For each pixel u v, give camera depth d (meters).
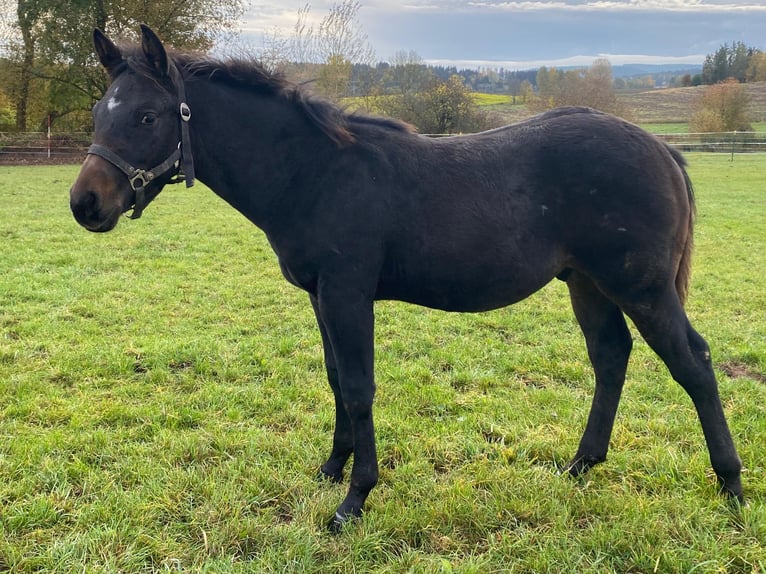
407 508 2.87
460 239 2.70
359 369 2.71
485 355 5.04
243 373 4.59
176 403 4.06
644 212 2.72
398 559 2.54
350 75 24.42
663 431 3.65
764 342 5.30
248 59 2.84
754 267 8.36
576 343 5.32
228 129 2.73
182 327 5.61
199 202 15.07
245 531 2.69
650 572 2.49
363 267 2.66
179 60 2.75
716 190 17.61
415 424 3.78
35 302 6.21
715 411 2.83
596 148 2.75
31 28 27.77
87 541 2.61
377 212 2.66
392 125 2.91
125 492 2.99
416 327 5.82
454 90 29.11
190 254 8.82
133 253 8.73
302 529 2.71
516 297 2.88
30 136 28.45
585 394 4.28
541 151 2.79
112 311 5.99
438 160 2.78
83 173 2.50
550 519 2.81
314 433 3.67
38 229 10.26
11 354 4.75
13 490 2.96
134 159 2.56
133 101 2.54
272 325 5.83
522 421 3.82
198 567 2.50
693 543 2.60
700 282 7.54
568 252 2.86
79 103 30.00
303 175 2.71
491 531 2.78
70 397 4.12
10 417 3.79
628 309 2.85
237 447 3.50
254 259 8.68
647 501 2.91
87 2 26.39
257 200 2.78
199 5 27.72
